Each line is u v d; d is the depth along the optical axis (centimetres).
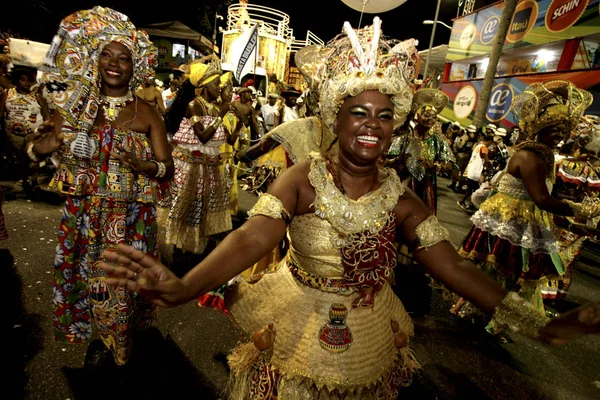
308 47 184
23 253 366
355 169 137
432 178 393
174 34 1323
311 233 138
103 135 207
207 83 368
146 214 231
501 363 310
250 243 127
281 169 280
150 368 246
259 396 144
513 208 314
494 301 137
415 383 271
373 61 126
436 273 145
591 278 561
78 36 196
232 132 436
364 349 139
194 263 397
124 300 219
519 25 1312
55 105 198
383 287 155
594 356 341
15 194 528
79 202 211
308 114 270
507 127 1382
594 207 263
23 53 652
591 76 1028
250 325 150
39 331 264
